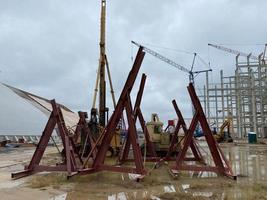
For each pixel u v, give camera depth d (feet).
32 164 58.08
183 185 48.52
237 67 289.33
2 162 84.07
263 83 272.51
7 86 213.87
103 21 113.29
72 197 40.40
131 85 57.26
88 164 61.41
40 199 39.34
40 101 193.06
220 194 41.22
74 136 82.94
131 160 74.54
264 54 313.94
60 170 56.24
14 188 46.03
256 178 54.95
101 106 107.04
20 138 195.11
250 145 175.73
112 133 57.16
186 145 59.52
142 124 75.10
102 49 112.06
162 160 75.36
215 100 315.58
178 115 77.77
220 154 58.59
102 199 39.29
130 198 39.63
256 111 274.77
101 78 109.40
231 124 268.82
